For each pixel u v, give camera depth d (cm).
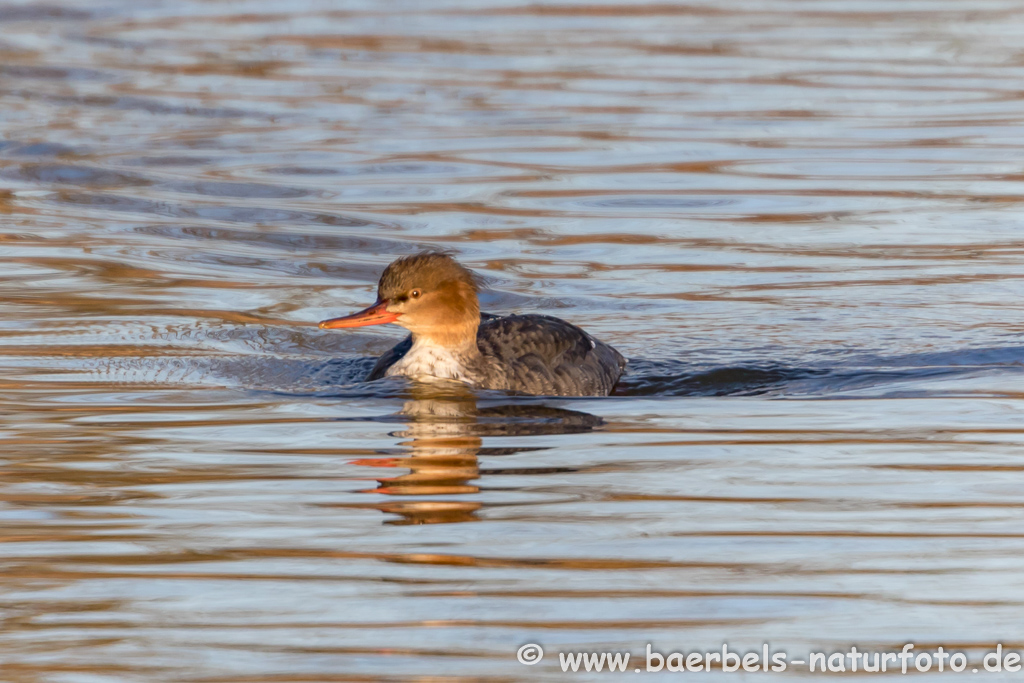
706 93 3491
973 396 1522
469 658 894
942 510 1148
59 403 1493
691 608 964
